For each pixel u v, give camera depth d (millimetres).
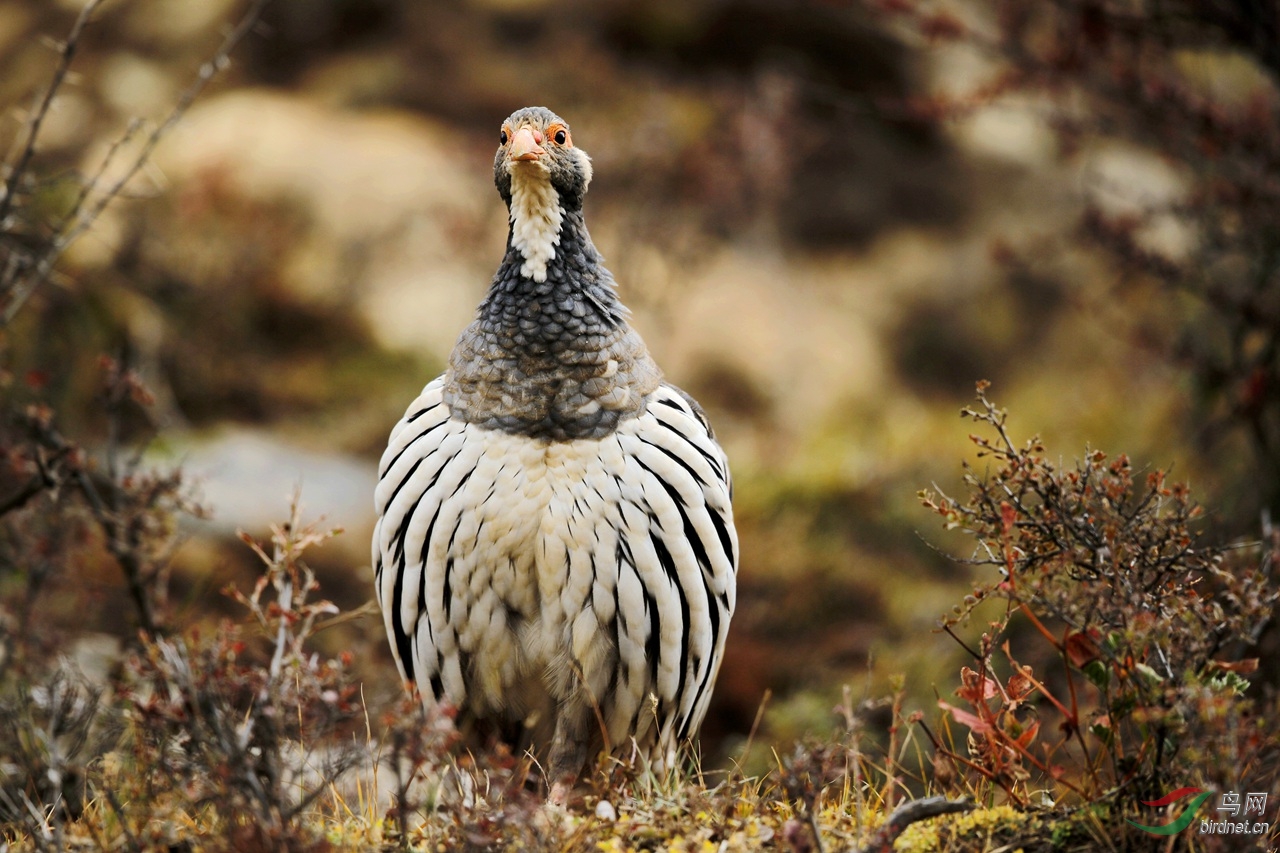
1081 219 22922
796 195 39438
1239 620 9188
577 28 40375
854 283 38094
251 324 32719
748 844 9398
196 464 26344
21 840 9727
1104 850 9039
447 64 40125
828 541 26609
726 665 22750
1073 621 9125
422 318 34406
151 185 32562
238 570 23219
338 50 41250
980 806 9656
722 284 36344
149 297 30125
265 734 8945
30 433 15258
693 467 11375
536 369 11117
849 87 40469
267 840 8422
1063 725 9766
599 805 9867
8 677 14664
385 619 11766
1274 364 19188
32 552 15547
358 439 31031
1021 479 9812
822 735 19172
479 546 10977
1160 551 9562
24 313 24719
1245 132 18812
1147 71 19344
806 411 34281
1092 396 32594
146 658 10398
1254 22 18359
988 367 37312
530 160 11281
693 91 38281
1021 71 20203
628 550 11055
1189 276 20547
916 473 28953
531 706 11750
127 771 10438
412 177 36500
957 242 39594
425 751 8906
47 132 35406
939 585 25219
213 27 40312
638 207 33219
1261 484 18844
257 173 35469
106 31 39562
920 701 20953
